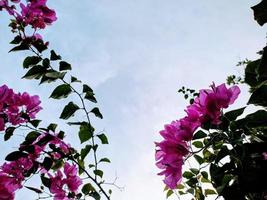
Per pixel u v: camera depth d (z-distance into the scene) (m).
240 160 1.45
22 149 2.74
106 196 2.68
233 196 1.45
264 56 1.22
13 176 2.89
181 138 1.70
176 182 1.73
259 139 1.59
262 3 1.23
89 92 2.74
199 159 2.03
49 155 2.83
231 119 1.60
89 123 2.74
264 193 1.52
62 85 2.67
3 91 2.87
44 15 2.98
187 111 1.71
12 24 2.90
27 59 2.73
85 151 2.78
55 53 2.71
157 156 1.81
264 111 1.49
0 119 2.82
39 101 3.02
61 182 2.99
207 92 1.67
